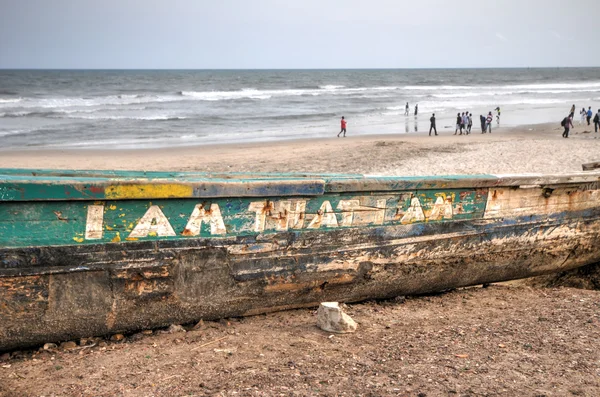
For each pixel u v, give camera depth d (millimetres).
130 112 46094
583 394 4449
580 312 6598
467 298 7539
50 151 25453
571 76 152750
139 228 5527
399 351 5344
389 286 7188
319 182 6215
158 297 5734
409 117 44219
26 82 92625
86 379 4758
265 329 6070
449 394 4410
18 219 5039
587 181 8156
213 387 4559
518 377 4734
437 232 7195
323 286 6695
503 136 31656
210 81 107438
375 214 6715
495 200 7516
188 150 26031
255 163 21500
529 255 8180
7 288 5066
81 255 5309
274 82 106750
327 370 4910
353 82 110000
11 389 4578
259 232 6102
